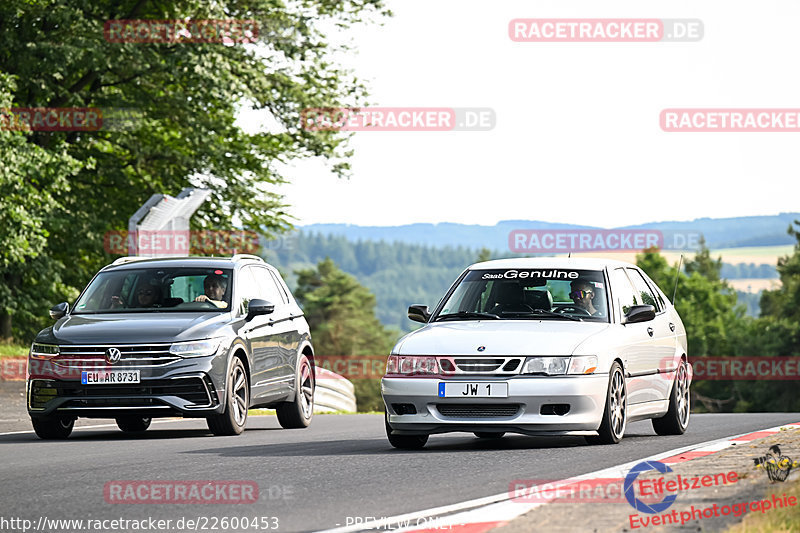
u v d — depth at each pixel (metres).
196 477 24.20
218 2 87.56
